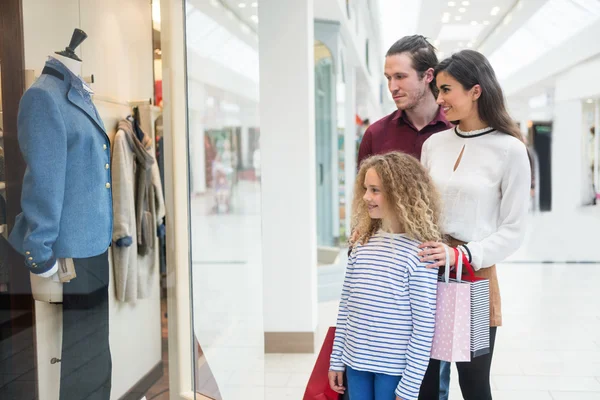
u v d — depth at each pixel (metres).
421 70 2.23
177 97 2.02
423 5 7.24
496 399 3.24
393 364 1.73
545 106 10.41
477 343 1.74
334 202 7.01
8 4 1.68
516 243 1.80
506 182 1.84
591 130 10.23
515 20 7.75
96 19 2.04
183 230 2.04
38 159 1.73
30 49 1.73
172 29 1.98
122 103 2.14
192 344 2.07
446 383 2.30
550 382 3.48
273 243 4.05
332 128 6.98
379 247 1.80
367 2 7.80
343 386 1.88
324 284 6.17
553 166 10.34
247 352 2.61
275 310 4.10
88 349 1.98
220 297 2.42
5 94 1.67
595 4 7.21
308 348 4.09
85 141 1.89
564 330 4.60
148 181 2.24
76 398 1.93
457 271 1.74
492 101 1.84
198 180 2.67
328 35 6.68
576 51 8.29
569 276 6.84
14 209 1.68
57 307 1.84
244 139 3.93
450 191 1.89
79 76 1.89
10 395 1.67
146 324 2.12
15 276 1.69
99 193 1.97
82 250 1.91
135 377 2.14
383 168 1.80
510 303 5.54
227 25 2.40
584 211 10.42
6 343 1.66
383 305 1.74
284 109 4.00
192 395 2.08
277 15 3.97
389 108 13.48
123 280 2.16
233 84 2.55
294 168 4.02
